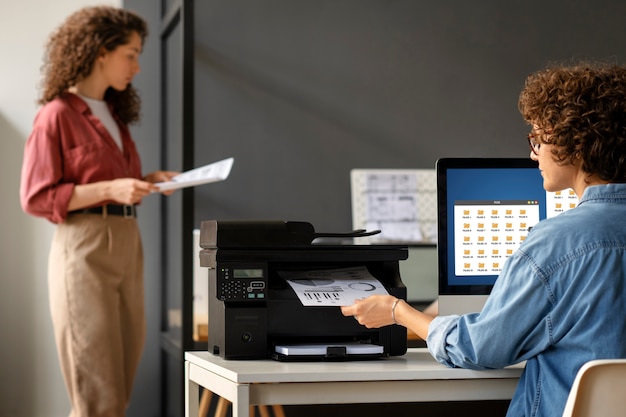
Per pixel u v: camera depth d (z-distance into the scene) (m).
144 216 4.56
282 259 1.87
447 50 4.77
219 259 1.84
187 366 2.00
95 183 3.24
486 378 1.69
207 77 4.52
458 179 2.09
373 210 4.54
